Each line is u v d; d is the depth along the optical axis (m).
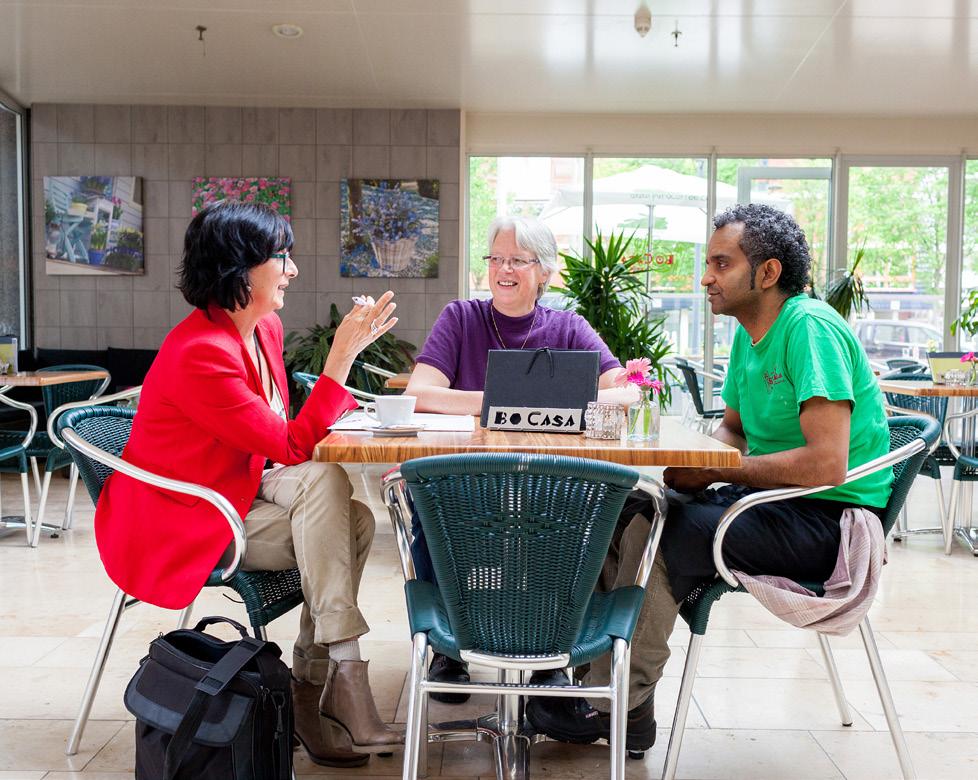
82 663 2.47
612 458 1.54
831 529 1.72
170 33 5.66
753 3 5.20
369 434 1.73
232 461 1.79
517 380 1.87
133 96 6.97
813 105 7.21
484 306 2.55
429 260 7.29
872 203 7.62
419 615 1.50
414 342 7.34
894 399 4.55
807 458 1.67
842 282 6.93
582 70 6.38
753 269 1.85
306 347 6.79
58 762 1.87
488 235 2.50
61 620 2.87
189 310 7.28
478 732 1.87
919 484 5.79
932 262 7.65
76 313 7.27
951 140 7.53
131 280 7.27
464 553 1.36
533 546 1.35
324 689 1.82
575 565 1.36
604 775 1.83
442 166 7.27
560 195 7.64
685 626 2.88
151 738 1.55
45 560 3.67
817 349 1.72
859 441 1.78
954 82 6.59
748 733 2.05
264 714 1.53
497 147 7.55
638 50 5.96
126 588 1.74
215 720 1.50
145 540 1.74
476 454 1.29
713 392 7.78
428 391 2.32
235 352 1.78
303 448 1.75
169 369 1.74
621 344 6.48
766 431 1.89
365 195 7.24
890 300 7.70
